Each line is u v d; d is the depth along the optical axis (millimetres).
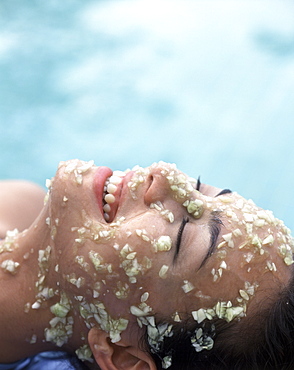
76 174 1529
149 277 1442
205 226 1485
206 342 1483
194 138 3480
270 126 3549
